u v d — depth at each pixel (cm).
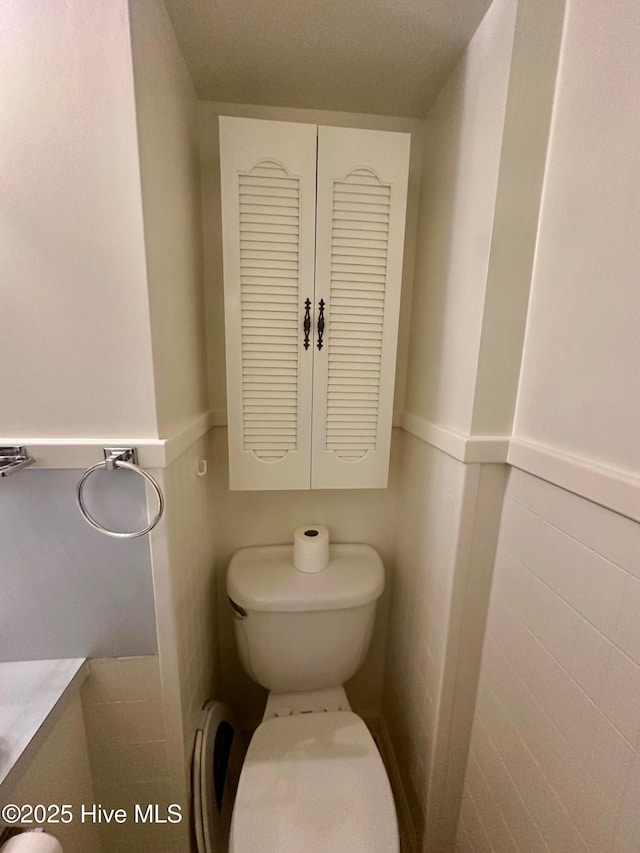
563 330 64
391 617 125
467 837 92
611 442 55
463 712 91
